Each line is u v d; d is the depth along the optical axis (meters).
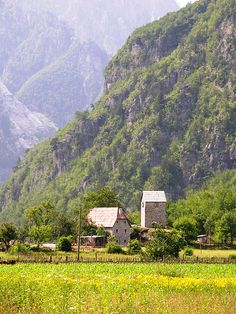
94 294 60.50
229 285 79.12
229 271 130.00
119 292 63.66
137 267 137.62
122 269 131.00
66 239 198.00
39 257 163.75
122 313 51.97
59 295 57.84
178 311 54.00
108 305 53.41
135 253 195.62
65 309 51.69
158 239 170.62
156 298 60.03
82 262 153.50
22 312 51.16
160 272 112.44
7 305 53.56
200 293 68.81
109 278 80.00
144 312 52.53
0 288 60.62
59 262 150.75
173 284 75.88
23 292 59.06
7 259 152.50
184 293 68.06
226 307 57.47
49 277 76.06
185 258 168.12
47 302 54.53
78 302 54.22
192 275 111.06
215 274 119.69
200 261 160.25
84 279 79.44
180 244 172.12
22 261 148.75
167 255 167.00
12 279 68.19
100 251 198.62
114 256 179.25
